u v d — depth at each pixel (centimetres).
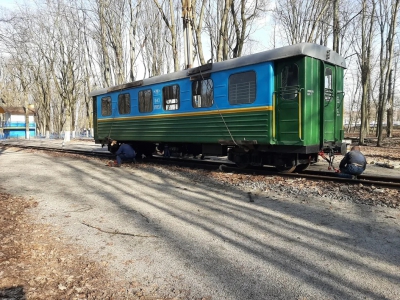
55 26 3102
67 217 537
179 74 1031
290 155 855
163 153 1277
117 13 2364
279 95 805
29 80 4097
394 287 305
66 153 1678
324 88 818
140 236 448
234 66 869
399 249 389
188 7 1370
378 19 2219
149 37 2809
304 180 791
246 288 308
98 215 549
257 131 831
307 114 775
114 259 375
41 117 5156
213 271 343
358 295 293
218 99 920
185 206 600
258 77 824
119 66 2422
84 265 360
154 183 829
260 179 825
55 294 300
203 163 1138
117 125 1334
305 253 382
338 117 899
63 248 406
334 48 1717
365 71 2083
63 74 3178
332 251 386
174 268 352
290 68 789
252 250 394
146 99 1173
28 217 532
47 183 838
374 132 4438
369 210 544
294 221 498
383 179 799
